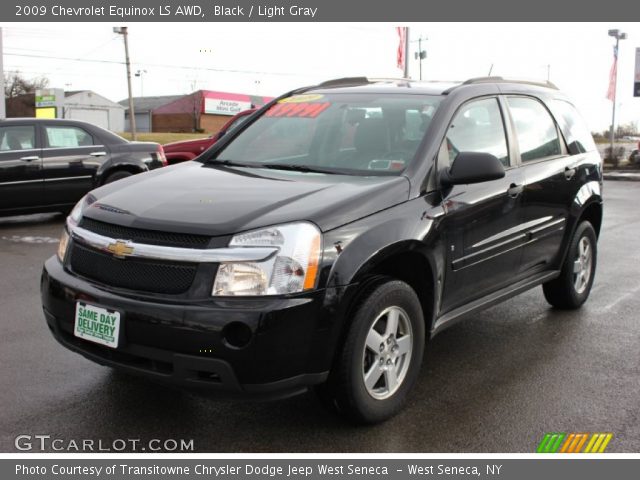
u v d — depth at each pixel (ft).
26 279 21.84
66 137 33.14
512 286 15.76
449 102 14.08
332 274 10.50
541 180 16.11
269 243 10.24
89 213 11.75
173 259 10.27
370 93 15.28
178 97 299.58
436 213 12.51
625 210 43.37
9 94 238.27
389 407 11.82
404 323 12.03
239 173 13.30
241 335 9.96
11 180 31.35
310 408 12.39
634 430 11.89
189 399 12.66
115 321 10.42
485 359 15.20
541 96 17.56
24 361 14.46
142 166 34.91
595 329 17.53
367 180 12.42
